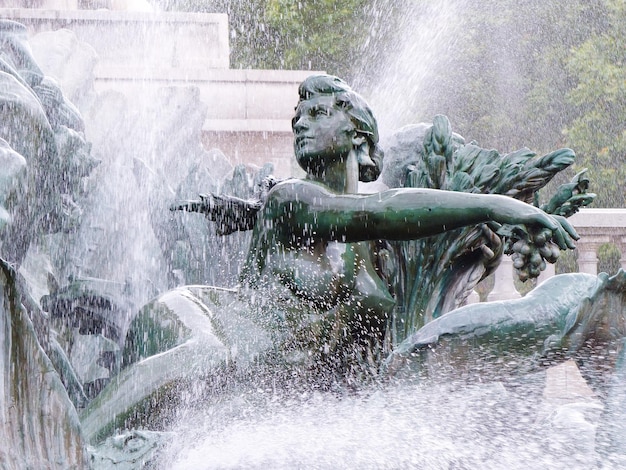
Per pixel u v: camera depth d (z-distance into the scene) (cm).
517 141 3478
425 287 753
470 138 3516
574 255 2711
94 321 845
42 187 718
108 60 1603
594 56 3328
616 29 3331
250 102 1545
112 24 1605
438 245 755
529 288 2489
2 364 511
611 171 3294
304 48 3784
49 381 525
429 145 772
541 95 3434
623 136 3303
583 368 656
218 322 648
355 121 684
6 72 733
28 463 515
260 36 3753
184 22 1667
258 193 696
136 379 599
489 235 759
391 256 754
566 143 3422
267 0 3731
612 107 3334
